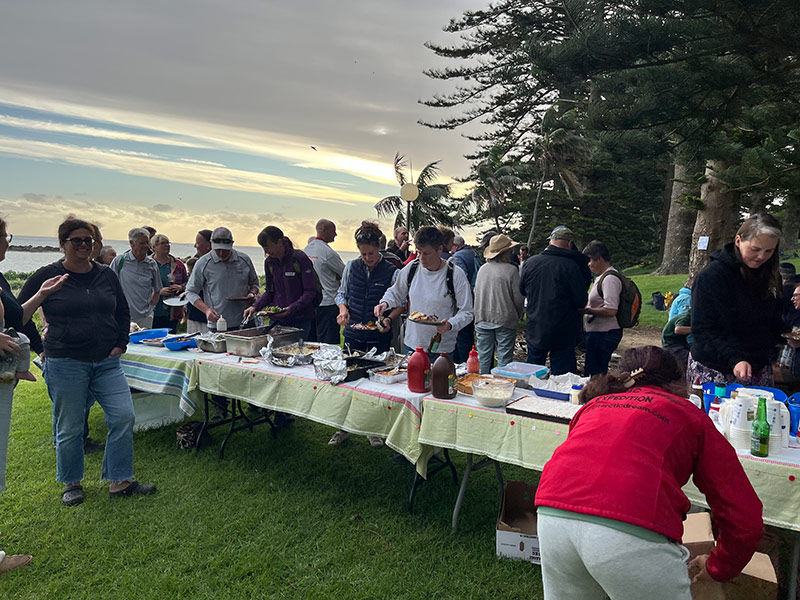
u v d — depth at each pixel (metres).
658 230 25.89
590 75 5.91
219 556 2.61
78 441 3.14
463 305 3.47
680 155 6.97
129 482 3.26
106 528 2.88
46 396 5.32
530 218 23.48
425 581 2.44
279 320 4.33
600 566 1.37
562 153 18.20
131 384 3.92
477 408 2.56
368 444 4.10
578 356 7.00
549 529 1.50
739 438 2.05
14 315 2.72
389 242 7.39
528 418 2.40
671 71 5.60
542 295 4.02
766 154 5.68
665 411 1.53
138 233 5.11
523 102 22.58
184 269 6.64
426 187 19.70
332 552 2.66
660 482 1.42
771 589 1.91
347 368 3.13
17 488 3.31
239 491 3.30
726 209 10.47
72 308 3.00
